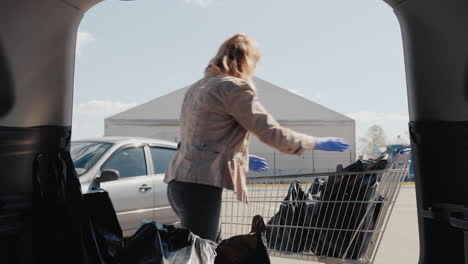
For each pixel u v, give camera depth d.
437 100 1.95
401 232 7.80
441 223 1.92
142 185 5.53
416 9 1.96
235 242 1.96
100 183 5.14
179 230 2.10
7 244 1.68
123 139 5.94
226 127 2.36
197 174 2.30
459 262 1.84
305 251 2.89
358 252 2.73
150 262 1.91
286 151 2.33
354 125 23.55
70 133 2.12
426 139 2.02
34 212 1.81
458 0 1.72
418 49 2.04
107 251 2.01
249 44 2.49
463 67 1.80
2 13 1.61
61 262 1.80
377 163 2.72
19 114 1.76
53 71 1.96
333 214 2.78
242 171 2.42
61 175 1.91
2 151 1.67
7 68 1.68
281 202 2.97
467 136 1.81
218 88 2.33
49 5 1.83
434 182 1.97
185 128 2.46
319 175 2.83
